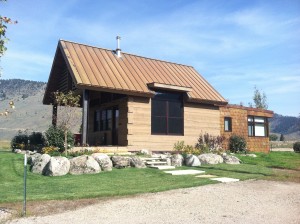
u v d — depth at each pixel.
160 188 9.80
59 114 19.58
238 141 22.25
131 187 10.08
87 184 10.55
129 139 17.73
